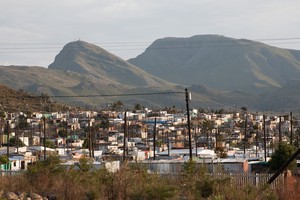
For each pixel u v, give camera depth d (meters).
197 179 26.47
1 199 23.19
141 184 24.45
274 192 23.75
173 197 24.03
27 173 29.19
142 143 154.38
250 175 33.06
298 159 65.19
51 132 180.38
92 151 99.62
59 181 27.73
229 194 23.03
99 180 26.67
